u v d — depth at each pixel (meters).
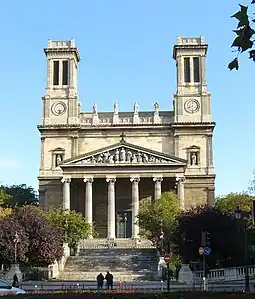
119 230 137.25
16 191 181.62
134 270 96.69
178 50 146.62
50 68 146.75
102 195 138.75
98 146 144.00
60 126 143.00
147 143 144.00
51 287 72.56
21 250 89.56
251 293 32.44
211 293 32.84
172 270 88.00
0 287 48.19
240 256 90.50
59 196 138.62
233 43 14.89
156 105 146.62
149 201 136.25
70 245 113.00
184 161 130.75
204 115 142.75
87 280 87.81
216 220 90.94
